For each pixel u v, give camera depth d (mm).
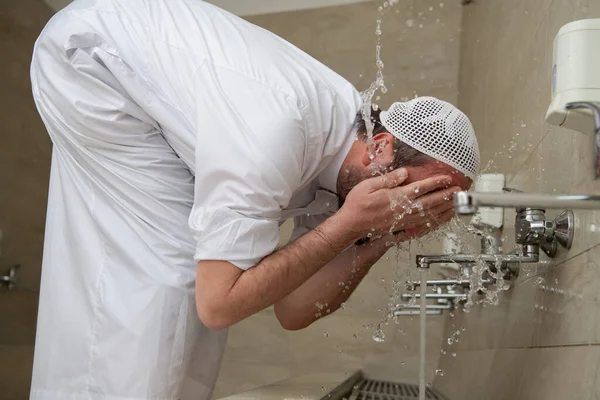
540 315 1175
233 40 1122
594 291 882
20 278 2760
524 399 1198
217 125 1021
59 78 1171
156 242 1151
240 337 2896
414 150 1101
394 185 1069
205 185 1029
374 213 1068
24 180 2877
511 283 1464
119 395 1103
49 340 1178
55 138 1245
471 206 616
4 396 2391
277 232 1071
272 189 1009
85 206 1201
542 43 1369
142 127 1173
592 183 931
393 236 1329
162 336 1111
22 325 2762
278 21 3279
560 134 1137
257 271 1026
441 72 3043
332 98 1153
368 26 3154
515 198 620
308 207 1305
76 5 1238
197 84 1071
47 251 1242
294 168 1035
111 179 1174
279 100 1031
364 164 1156
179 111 1116
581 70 843
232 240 1002
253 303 1032
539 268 1214
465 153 1098
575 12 1103
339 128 1158
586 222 938
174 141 1153
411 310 1862
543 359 1118
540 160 1308
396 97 3070
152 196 1163
